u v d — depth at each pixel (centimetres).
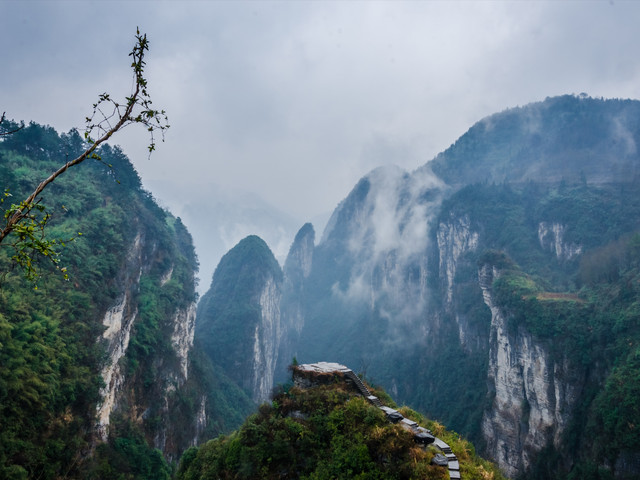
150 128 823
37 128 6162
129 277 5088
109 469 3384
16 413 2572
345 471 1667
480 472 1586
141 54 807
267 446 1891
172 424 5453
